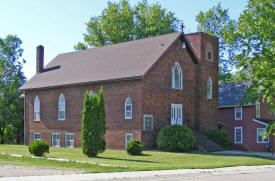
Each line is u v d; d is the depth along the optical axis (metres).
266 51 33.50
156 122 33.97
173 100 36.00
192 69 38.72
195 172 18.84
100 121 26.97
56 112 40.25
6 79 58.84
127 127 33.31
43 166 20.16
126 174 17.33
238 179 16.31
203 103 39.19
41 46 45.78
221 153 32.16
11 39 60.31
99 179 15.47
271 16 34.66
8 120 54.09
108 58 39.19
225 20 56.44
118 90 34.25
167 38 37.12
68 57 45.75
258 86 32.59
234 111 44.84
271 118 44.78
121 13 58.97
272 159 29.03
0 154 26.39
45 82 41.50
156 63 33.31
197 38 39.84
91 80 35.44
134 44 39.75
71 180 14.92
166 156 28.00
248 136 42.81
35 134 42.81
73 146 38.00
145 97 32.84
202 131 38.66
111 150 32.97
